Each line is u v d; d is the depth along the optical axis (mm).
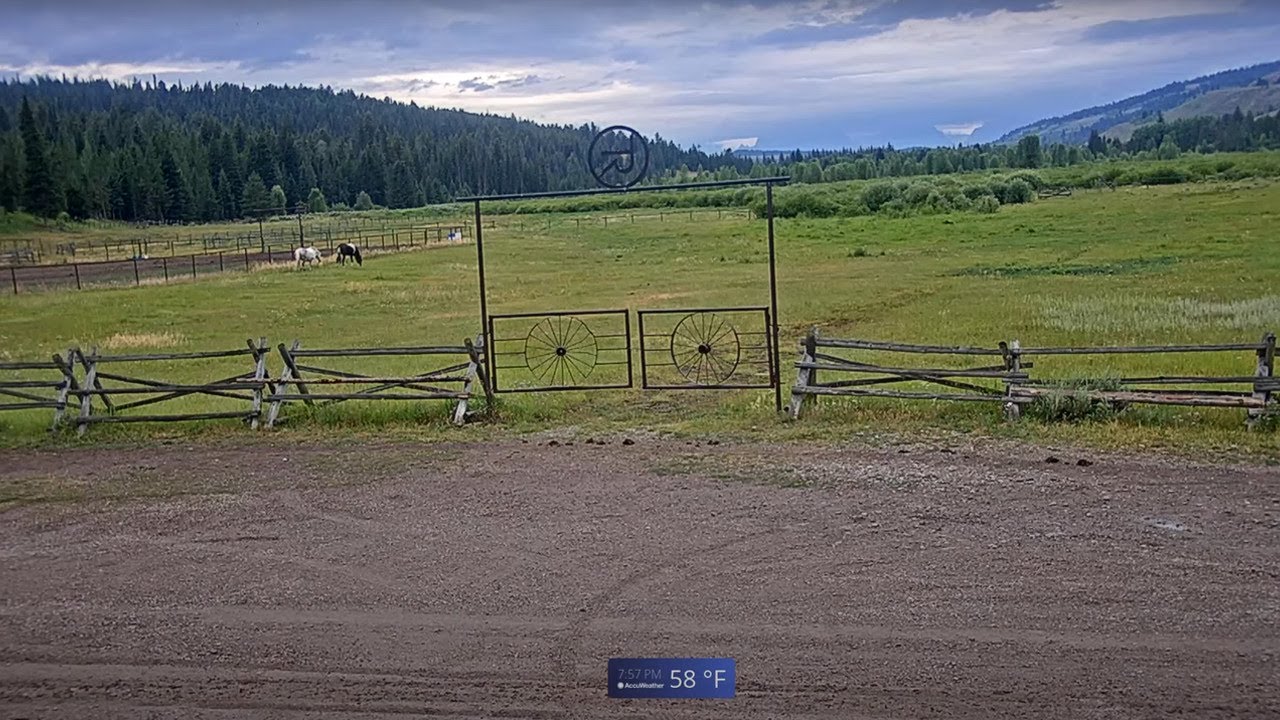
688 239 58344
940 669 5668
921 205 70875
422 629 6453
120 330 27844
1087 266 33781
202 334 26422
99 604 7059
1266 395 10734
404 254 55812
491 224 89125
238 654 6195
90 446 12266
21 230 94375
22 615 6902
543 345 21609
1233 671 5527
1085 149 159750
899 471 9656
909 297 28078
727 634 6207
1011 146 165375
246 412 12914
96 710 5582
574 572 7336
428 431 12422
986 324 21953
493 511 8914
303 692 5707
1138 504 8391
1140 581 6762
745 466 10102
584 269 42844
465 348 13023
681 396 14500
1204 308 22531
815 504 8734
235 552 8062
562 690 5625
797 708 5328
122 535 8617
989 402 12141
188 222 116938
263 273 45969
